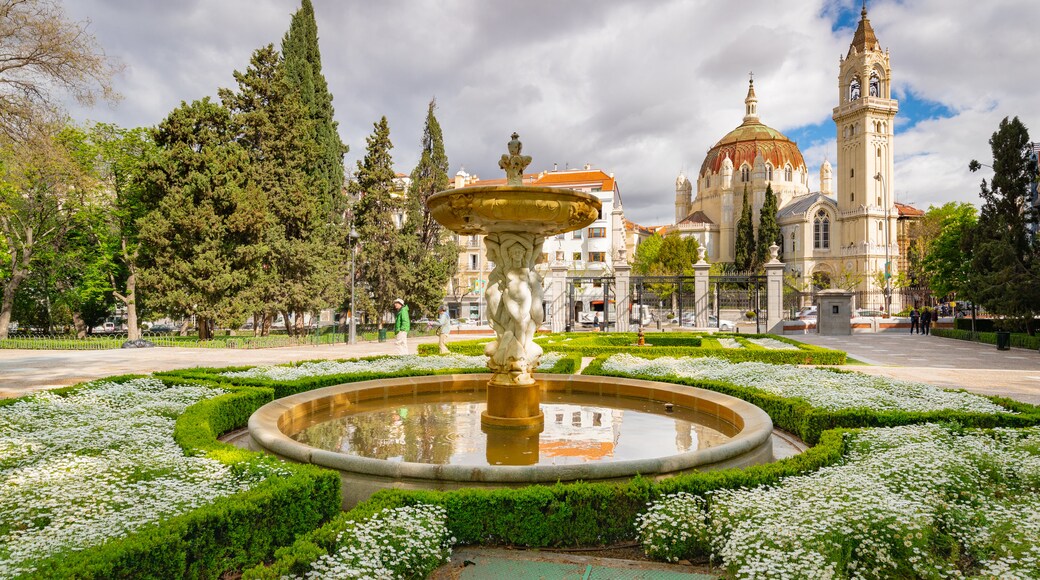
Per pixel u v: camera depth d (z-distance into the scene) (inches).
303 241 1093.1
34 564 113.3
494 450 234.4
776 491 164.9
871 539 132.6
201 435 220.7
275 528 152.0
